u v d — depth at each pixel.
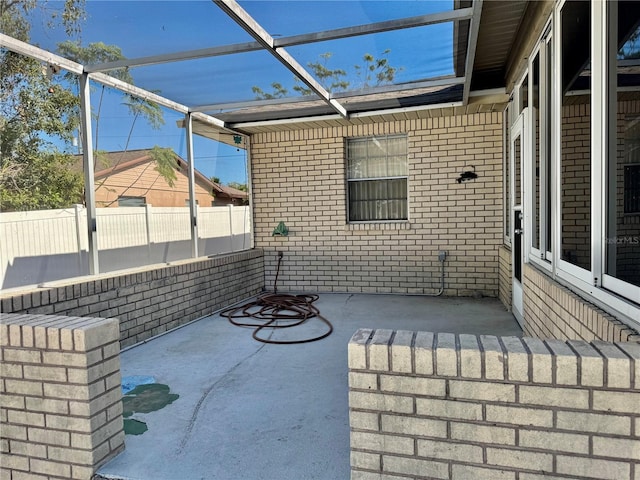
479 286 6.24
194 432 2.56
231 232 6.78
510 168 5.28
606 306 1.96
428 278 6.45
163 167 5.57
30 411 2.15
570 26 2.59
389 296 6.48
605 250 2.06
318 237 6.90
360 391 1.60
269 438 2.47
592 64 2.10
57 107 4.37
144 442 2.44
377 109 5.89
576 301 2.22
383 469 1.60
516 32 3.84
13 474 2.20
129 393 3.14
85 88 4.12
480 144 6.08
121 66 3.92
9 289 3.42
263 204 7.16
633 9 1.85
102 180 4.79
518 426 1.44
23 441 2.18
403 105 5.74
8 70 4.01
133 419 2.73
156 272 4.65
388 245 6.59
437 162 6.29
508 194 5.62
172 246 5.63
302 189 6.92
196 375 3.50
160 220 5.46
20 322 2.20
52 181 4.31
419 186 6.39
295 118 6.23
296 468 2.17
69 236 4.28
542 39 3.23
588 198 2.29
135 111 5.06
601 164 2.07
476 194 6.15
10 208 3.92
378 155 6.67
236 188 6.96
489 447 1.47
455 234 6.28
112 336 2.24
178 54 3.77
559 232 2.78
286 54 3.66
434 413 1.52
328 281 6.89
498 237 6.09
